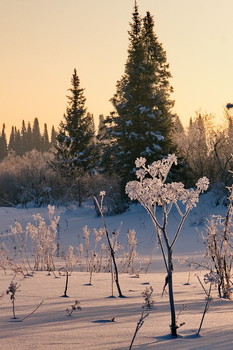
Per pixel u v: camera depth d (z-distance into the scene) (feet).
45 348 10.48
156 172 12.57
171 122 115.44
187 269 35.94
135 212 99.40
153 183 12.53
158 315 15.11
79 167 156.46
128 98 112.78
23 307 16.66
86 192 144.05
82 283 24.57
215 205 88.99
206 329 12.71
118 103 116.37
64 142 172.86
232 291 22.53
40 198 146.92
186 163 110.32
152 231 75.41
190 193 12.69
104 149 120.78
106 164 119.65
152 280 27.53
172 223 82.17
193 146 118.32
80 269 35.70
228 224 22.54
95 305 17.30
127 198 106.83
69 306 16.93
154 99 113.70
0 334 12.01
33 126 526.16
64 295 19.85
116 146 116.37
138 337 11.62
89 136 179.52
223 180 94.84
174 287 24.52
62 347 10.57
